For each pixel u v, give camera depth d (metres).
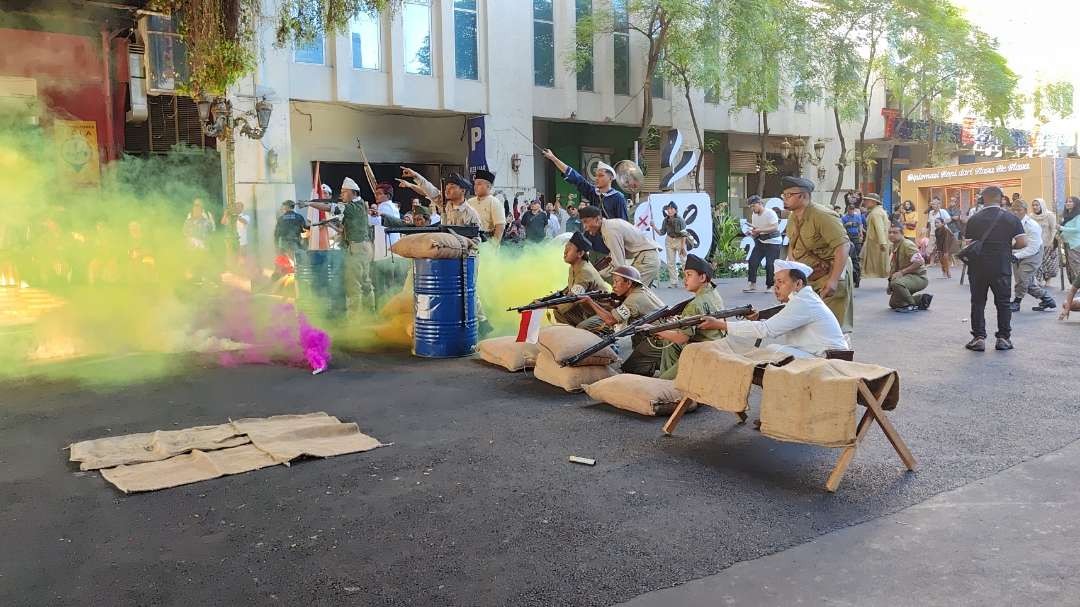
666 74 23.12
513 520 3.84
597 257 8.13
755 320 5.66
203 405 6.13
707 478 4.41
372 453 4.91
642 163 23.48
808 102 27.62
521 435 5.27
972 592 3.09
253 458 4.75
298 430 5.19
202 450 4.91
